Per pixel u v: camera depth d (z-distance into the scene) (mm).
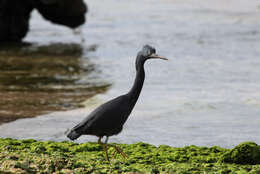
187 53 31219
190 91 19156
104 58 29500
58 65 26453
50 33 44125
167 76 22953
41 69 24812
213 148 10219
